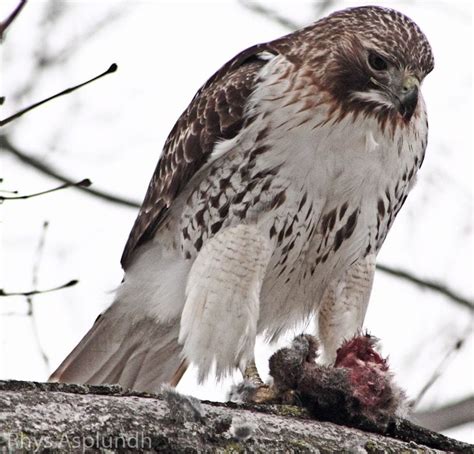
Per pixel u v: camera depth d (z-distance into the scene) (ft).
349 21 36.65
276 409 25.95
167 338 39.32
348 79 35.22
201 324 34.53
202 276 34.99
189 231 36.94
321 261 37.09
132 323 39.32
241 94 36.17
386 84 35.47
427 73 36.86
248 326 34.68
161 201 38.19
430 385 42.93
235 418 23.80
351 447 24.99
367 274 37.68
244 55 37.93
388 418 27.27
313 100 34.96
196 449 22.99
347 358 29.50
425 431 27.37
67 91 26.53
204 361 34.53
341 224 36.42
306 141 34.96
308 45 36.29
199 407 23.41
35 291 30.19
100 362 39.40
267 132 35.17
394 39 35.83
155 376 39.70
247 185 35.55
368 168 35.60
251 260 35.04
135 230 39.11
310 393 27.48
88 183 29.30
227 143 35.63
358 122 35.06
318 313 38.24
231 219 35.78
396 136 35.81
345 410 27.25
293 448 24.27
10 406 21.80
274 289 37.40
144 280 38.83
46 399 22.30
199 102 37.88
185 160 37.11
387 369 28.91
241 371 34.68
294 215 35.60
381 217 36.96
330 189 35.70
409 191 38.01
